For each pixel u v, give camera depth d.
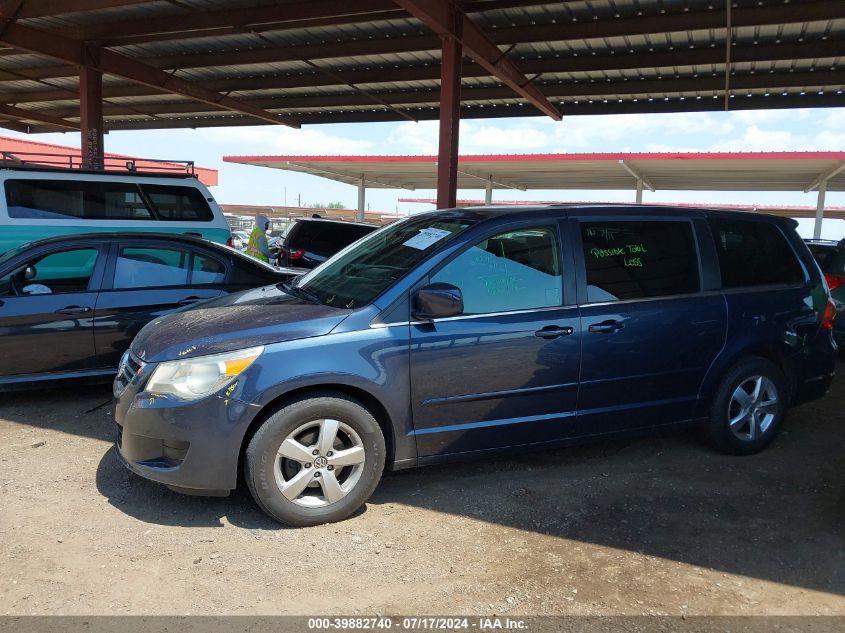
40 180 8.96
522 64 13.76
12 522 3.53
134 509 3.72
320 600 2.92
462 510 3.81
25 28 13.08
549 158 20.38
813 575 3.21
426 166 23.80
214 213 10.12
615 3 10.90
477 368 3.81
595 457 4.66
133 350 3.86
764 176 22.09
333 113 19.95
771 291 4.71
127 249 5.87
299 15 11.74
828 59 12.45
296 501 3.53
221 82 17.20
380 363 3.60
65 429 5.00
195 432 3.39
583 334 4.04
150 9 12.62
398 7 11.16
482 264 3.92
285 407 3.46
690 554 3.38
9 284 5.46
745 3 10.56
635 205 4.45
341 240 11.26
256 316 3.78
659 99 15.84
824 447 4.96
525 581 3.10
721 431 4.60
